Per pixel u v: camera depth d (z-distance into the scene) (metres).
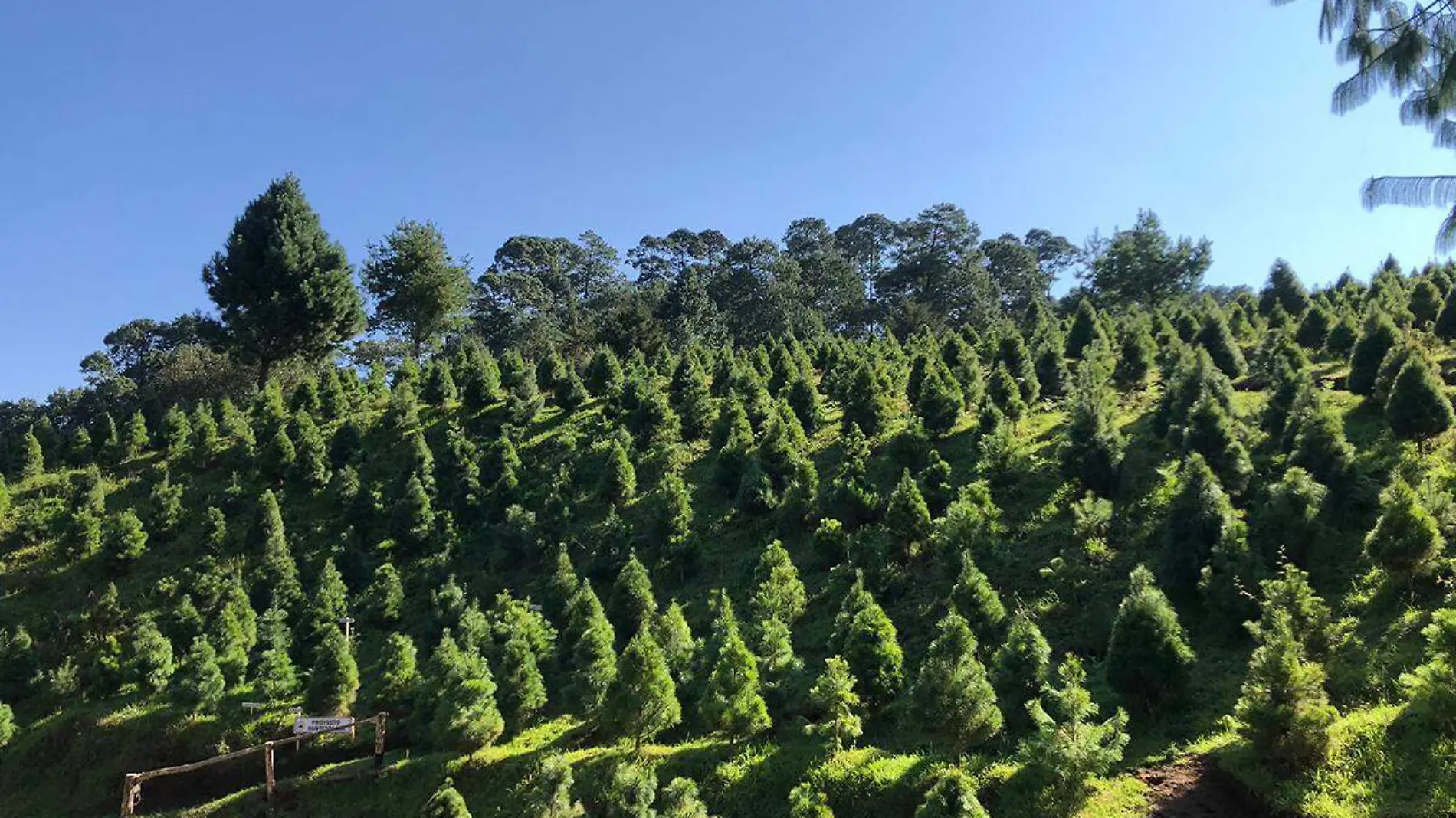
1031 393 38.78
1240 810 14.61
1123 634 18.25
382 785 22.17
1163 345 45.59
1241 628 19.59
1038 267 93.69
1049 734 15.02
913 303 76.38
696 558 30.56
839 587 26.45
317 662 25.75
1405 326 37.75
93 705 28.27
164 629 32.03
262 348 56.62
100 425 46.56
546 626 26.61
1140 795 15.28
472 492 37.22
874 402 37.88
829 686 18.33
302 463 41.72
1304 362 36.75
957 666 17.52
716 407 44.19
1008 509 28.75
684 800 16.20
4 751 27.17
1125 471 28.59
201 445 45.66
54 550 37.22
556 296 94.88
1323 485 22.52
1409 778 13.40
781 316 80.62
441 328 66.25
